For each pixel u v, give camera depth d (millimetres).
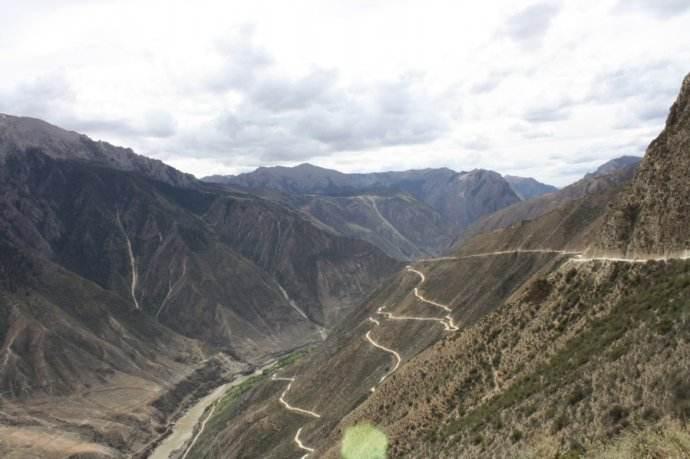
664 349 31516
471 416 47375
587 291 50188
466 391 54562
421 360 70188
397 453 54281
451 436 46438
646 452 23641
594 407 31375
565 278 54625
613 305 44781
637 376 31172
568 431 31188
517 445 34625
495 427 40250
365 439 61625
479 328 62156
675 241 45062
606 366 34500
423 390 62219
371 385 96125
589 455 26906
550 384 39594
